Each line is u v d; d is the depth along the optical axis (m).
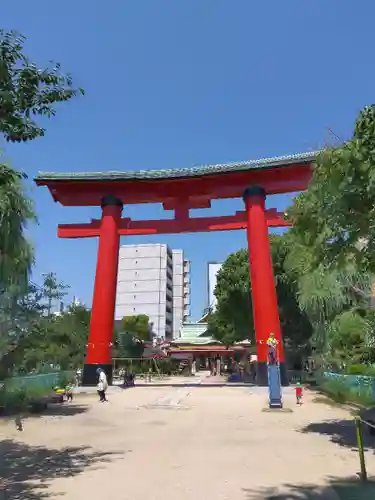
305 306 21.66
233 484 8.38
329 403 22.97
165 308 103.50
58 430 15.66
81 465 10.21
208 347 61.03
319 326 23.25
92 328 34.31
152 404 23.55
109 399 26.30
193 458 10.84
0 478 9.04
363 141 10.59
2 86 7.74
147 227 36.56
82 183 36.59
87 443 13.16
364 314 17.81
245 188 35.50
